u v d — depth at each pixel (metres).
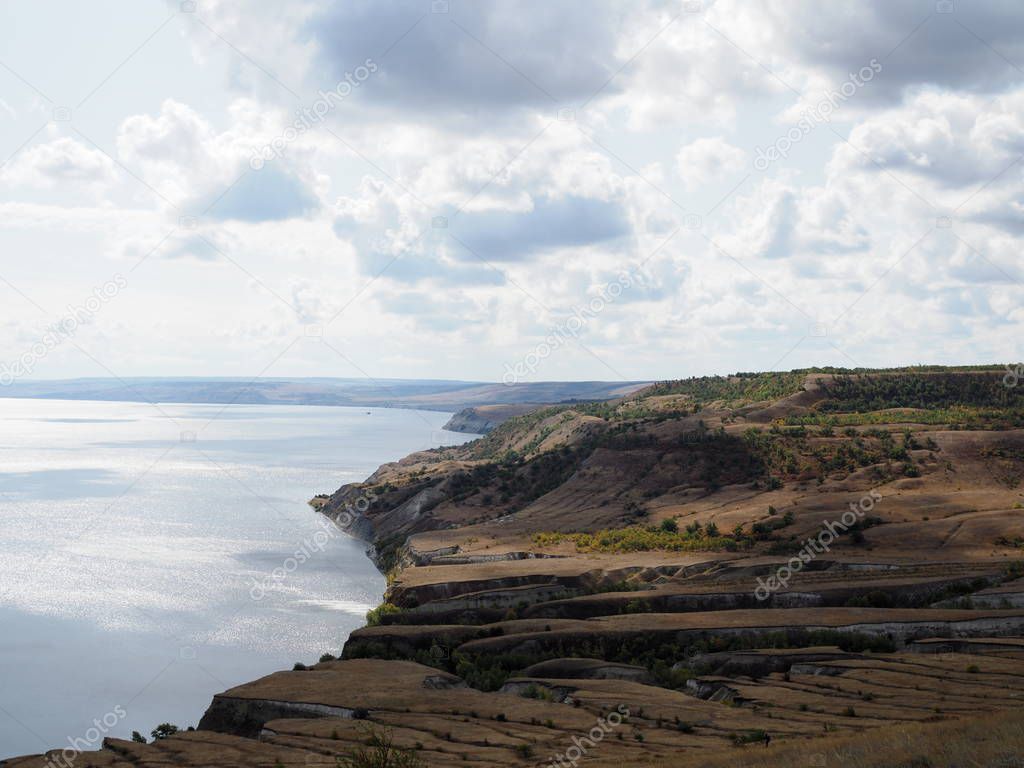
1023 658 76.06
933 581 110.81
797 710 64.00
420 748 58.47
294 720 69.25
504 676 86.31
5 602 132.50
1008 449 179.75
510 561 148.25
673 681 80.62
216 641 116.56
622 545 152.88
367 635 103.50
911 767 31.70
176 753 62.38
